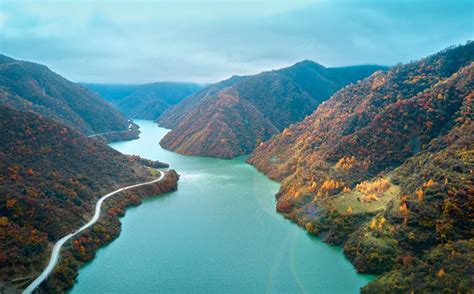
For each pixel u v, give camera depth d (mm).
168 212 151625
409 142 150375
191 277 97188
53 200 125875
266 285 92625
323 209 131500
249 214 148500
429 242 95375
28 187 125938
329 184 145375
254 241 120375
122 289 92375
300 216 138000
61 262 98688
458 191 100625
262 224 136500
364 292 87562
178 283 94438
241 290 90688
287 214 145125
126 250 114625
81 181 153375
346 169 153250
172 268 102625
